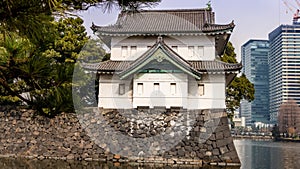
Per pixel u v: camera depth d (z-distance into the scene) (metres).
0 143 22.23
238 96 36.69
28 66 3.22
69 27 24.30
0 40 3.07
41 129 22.16
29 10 2.86
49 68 3.36
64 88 3.53
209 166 19.89
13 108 22.70
